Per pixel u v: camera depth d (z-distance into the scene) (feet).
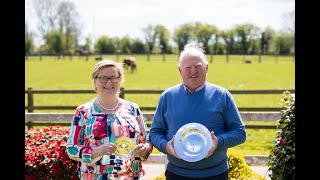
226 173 12.21
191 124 11.60
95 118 11.76
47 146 16.44
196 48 12.35
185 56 11.94
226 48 229.25
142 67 137.49
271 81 96.58
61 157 15.67
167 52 241.35
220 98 11.96
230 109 11.98
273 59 181.16
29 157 15.66
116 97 12.12
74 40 213.25
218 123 11.95
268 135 38.11
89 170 11.76
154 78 103.60
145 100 63.31
